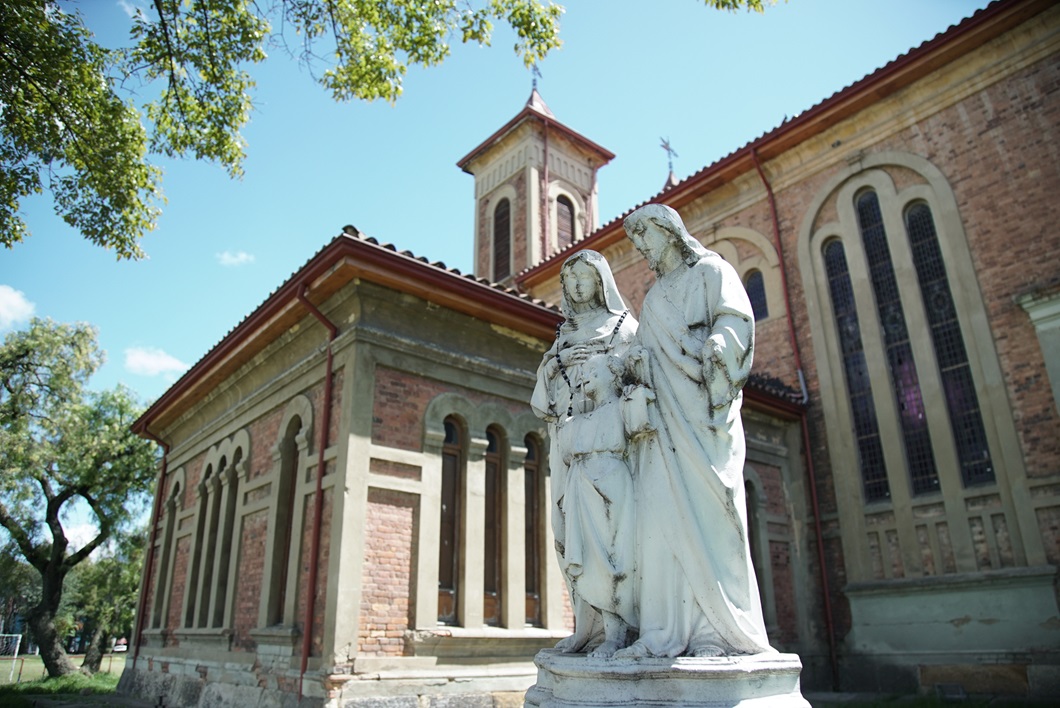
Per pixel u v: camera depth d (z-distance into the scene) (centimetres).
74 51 1087
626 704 312
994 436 1454
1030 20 1566
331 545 1009
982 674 1353
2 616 5138
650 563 347
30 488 2662
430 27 1195
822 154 1889
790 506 1692
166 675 1500
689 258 392
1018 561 1374
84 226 1288
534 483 1277
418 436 1127
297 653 1023
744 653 326
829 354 1758
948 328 1583
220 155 1279
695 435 349
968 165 1617
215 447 1552
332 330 1163
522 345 1328
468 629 1072
